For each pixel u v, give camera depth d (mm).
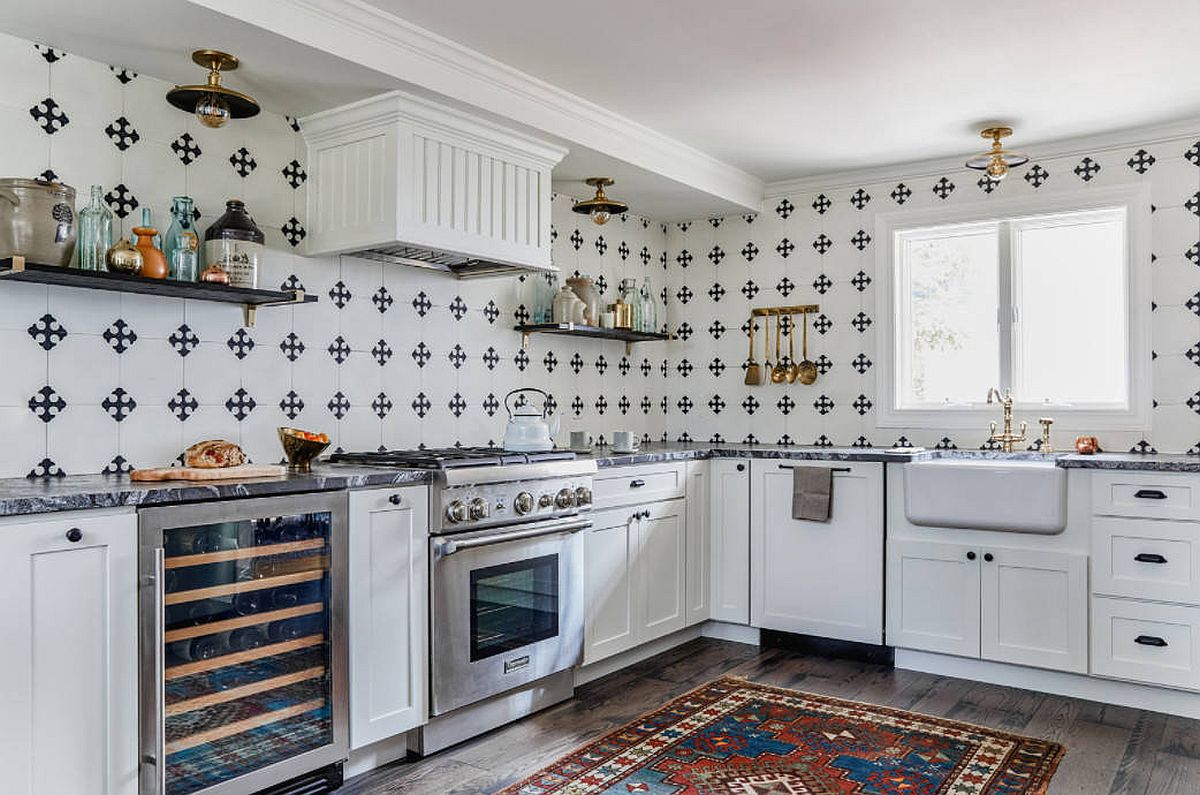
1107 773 2857
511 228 3584
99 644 2170
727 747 3057
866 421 4797
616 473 3883
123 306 2840
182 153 3021
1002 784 2764
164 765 2258
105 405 2797
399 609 2902
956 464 3885
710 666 4074
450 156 3334
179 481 2561
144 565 2250
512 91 3406
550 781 2781
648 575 4090
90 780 2156
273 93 3121
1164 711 3484
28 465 2629
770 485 4383
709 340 5293
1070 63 3316
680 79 3484
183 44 2695
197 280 2898
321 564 2676
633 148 4055
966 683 3844
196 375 3029
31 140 2658
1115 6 2842
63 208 2492
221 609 2428
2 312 2576
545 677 3473
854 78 3471
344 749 2727
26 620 2045
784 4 2834
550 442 3779
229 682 2445
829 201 4926
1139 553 3516
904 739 3141
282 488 2551
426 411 3832
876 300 4773
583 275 4781
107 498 2168
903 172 4688
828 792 2697
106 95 2828
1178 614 3436
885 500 4094
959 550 3896
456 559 3066
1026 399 4477
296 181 3367
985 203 4488
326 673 2691
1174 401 4027
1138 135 4090
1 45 2604
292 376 3318
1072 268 4379
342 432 3490
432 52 3072
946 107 3801
